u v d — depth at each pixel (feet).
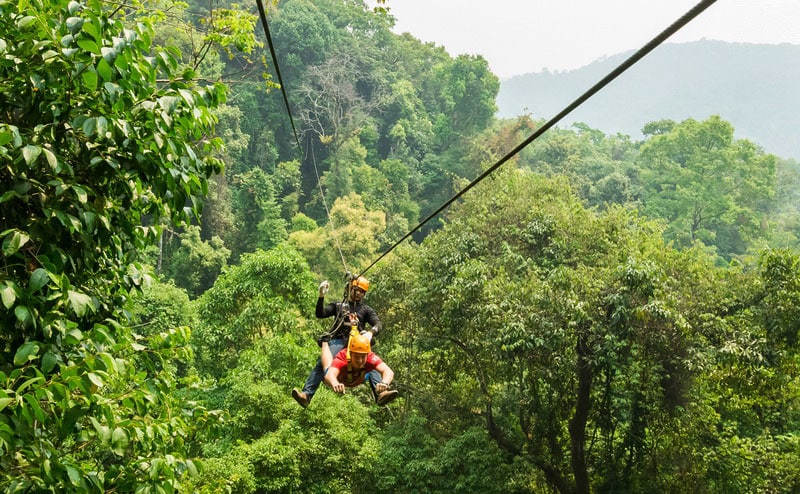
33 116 17.20
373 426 80.59
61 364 16.75
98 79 16.57
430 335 79.41
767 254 64.59
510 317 63.52
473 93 322.96
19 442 14.84
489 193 100.83
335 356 19.56
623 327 61.77
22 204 17.92
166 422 20.21
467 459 71.05
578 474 67.67
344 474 69.00
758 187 259.60
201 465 20.17
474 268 70.28
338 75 298.56
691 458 64.59
